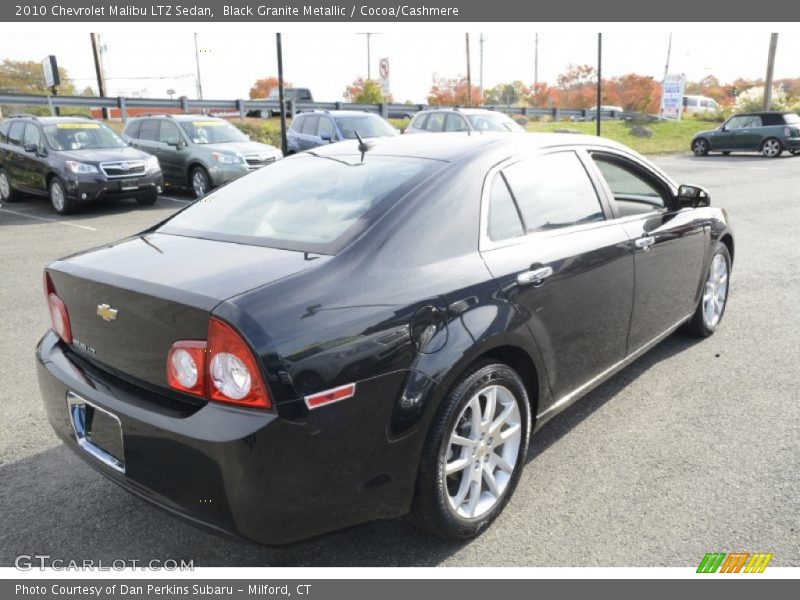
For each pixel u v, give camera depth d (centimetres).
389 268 246
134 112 2547
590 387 348
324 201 288
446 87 4047
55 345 284
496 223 290
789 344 489
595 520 286
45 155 1209
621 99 4338
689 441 351
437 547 273
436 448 247
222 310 212
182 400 226
